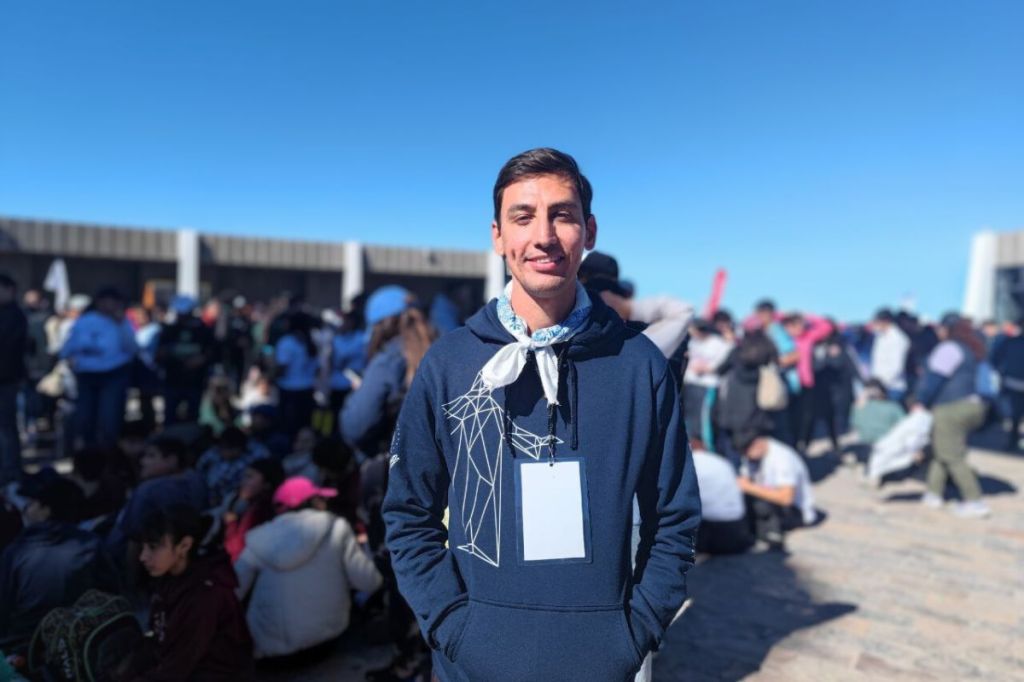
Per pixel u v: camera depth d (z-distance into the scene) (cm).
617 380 129
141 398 764
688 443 137
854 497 621
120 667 247
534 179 124
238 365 1041
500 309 134
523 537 124
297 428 715
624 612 126
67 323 845
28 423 797
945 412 560
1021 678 296
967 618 356
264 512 357
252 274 1950
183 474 411
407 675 281
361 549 333
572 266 125
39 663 254
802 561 446
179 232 1777
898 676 297
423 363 137
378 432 303
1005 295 1730
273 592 297
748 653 318
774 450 503
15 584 268
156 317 1091
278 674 303
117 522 364
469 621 125
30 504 349
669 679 294
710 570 430
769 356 552
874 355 829
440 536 139
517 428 128
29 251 1611
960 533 505
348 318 696
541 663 121
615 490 126
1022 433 965
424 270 2078
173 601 253
